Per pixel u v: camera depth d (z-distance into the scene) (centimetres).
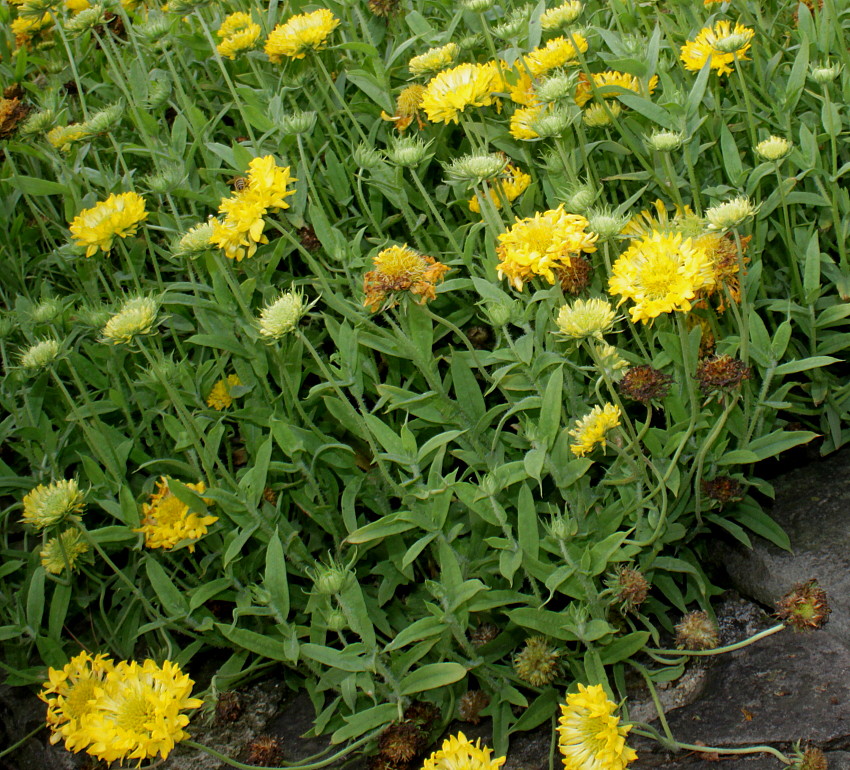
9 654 74
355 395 67
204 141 81
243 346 72
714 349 68
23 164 95
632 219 69
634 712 65
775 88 76
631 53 73
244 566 70
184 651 70
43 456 76
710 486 66
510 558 62
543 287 66
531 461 61
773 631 63
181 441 68
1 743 75
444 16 87
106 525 78
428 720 65
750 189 69
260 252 75
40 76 98
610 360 61
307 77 81
